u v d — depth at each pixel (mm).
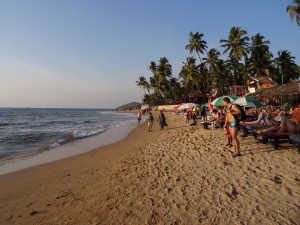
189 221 4117
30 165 10602
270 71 51344
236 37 46844
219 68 52438
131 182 6484
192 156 8414
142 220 4328
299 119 10609
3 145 16578
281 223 3754
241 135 11258
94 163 10023
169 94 84438
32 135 22250
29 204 5902
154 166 7793
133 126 30406
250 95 30016
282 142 8961
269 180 5438
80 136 19922
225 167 6703
